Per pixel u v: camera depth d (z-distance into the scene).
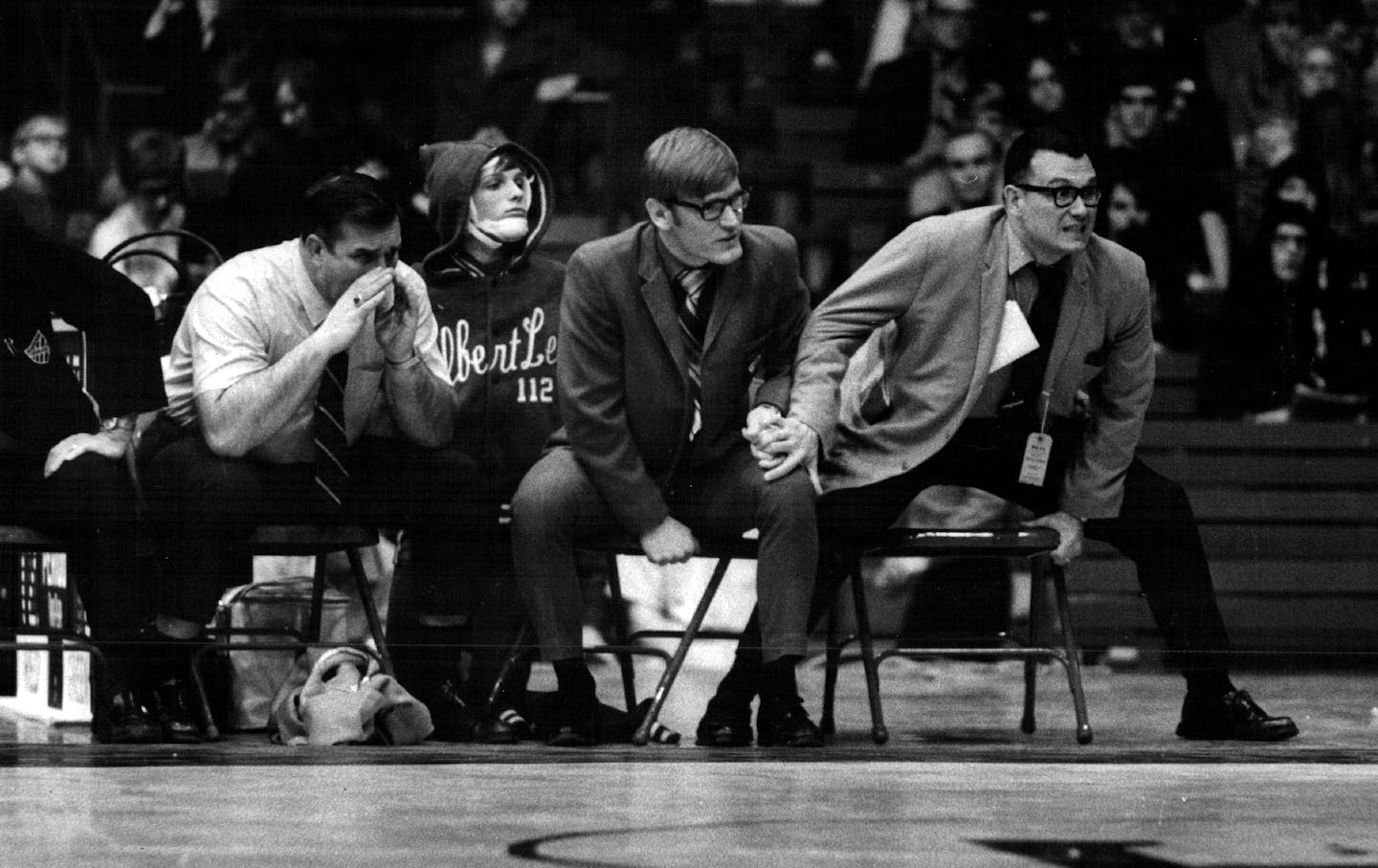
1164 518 15.04
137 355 14.45
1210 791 10.65
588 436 14.09
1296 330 27.66
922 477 14.74
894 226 29.08
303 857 7.87
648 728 14.13
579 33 29.64
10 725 15.90
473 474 14.81
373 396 14.52
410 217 20.30
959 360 14.43
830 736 15.19
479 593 14.94
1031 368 14.68
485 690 14.92
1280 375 27.77
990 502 23.58
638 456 14.20
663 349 14.23
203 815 9.26
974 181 27.23
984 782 11.10
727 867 7.65
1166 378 27.97
